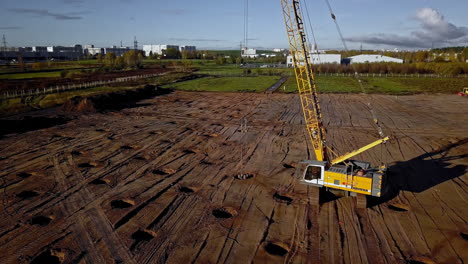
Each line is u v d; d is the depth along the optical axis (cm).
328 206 1697
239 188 1912
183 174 2120
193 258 1262
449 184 1980
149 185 1939
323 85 7062
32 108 4138
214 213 1631
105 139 2886
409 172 2180
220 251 1308
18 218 1547
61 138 2894
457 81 7562
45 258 1274
